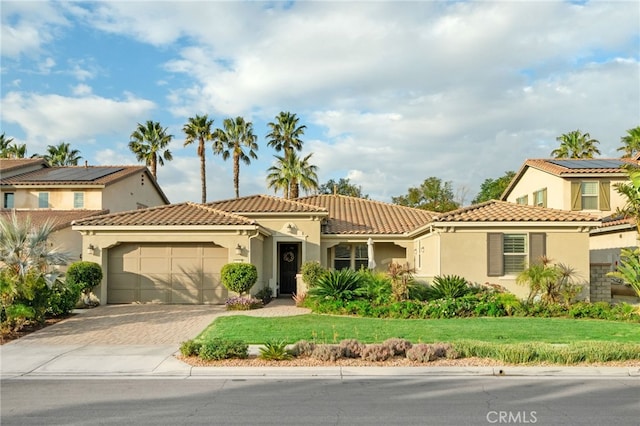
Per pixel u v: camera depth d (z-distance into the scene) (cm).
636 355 1146
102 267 2092
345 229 2569
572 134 4722
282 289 2572
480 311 1802
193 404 842
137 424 734
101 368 1115
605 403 844
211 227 2086
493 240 2069
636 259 1889
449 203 5109
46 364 1152
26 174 3353
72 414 785
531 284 1931
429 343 1291
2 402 860
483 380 1022
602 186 2812
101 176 3272
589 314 1772
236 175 5031
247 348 1194
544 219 2044
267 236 2436
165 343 1374
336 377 1049
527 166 3269
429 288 1984
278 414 782
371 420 749
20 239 1605
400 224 2664
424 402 852
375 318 1739
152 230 2098
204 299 2133
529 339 1348
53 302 1717
